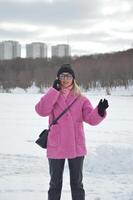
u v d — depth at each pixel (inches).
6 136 606.9
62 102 201.8
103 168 338.6
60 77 202.7
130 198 248.1
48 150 201.3
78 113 202.1
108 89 3690.9
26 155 419.5
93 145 514.6
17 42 7677.2
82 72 4050.2
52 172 201.5
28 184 287.1
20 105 1556.3
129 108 1453.0
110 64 4072.3
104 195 256.4
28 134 636.7
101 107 193.8
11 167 350.9
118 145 514.3
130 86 3710.6
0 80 4726.9
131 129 736.3
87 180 301.6
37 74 4562.0
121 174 324.8
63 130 199.8
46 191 267.6
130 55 4165.8
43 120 903.1
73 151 199.0
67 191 266.7
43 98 199.5
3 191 266.1
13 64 4972.9
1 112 1153.4
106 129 732.7
